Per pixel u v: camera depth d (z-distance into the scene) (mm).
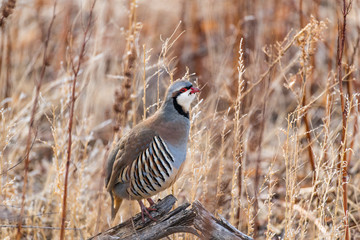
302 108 9406
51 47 15602
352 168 11461
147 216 8195
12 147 12617
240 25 14008
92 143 13469
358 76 12148
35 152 13102
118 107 9453
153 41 15297
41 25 16266
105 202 10375
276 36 14055
